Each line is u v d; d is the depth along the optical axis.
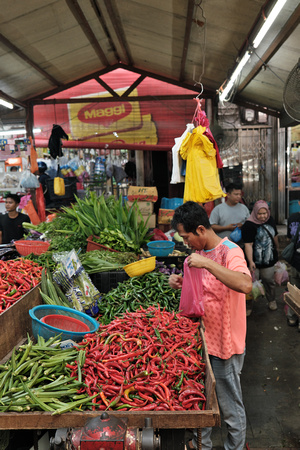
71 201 8.15
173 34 5.42
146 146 8.51
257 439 2.88
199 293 2.38
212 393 1.65
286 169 9.48
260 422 3.07
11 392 1.79
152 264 3.42
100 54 7.32
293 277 4.79
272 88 5.88
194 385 1.87
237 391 2.38
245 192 9.62
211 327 2.37
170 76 8.05
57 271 3.18
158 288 3.19
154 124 8.45
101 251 4.05
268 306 5.50
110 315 3.02
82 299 3.06
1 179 8.90
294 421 3.06
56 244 4.28
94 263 3.64
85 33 6.07
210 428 2.43
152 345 2.07
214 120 8.09
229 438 2.43
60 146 7.54
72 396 1.78
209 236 2.30
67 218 4.90
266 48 4.23
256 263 5.10
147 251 4.70
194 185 3.82
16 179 8.70
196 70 6.88
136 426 1.61
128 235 4.62
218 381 2.38
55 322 2.64
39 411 1.67
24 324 2.75
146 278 3.37
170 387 1.85
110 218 4.66
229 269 2.09
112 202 5.23
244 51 4.59
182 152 3.91
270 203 9.41
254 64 4.92
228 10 4.00
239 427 2.39
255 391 3.50
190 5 4.20
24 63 6.44
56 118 8.54
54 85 8.21
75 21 5.53
